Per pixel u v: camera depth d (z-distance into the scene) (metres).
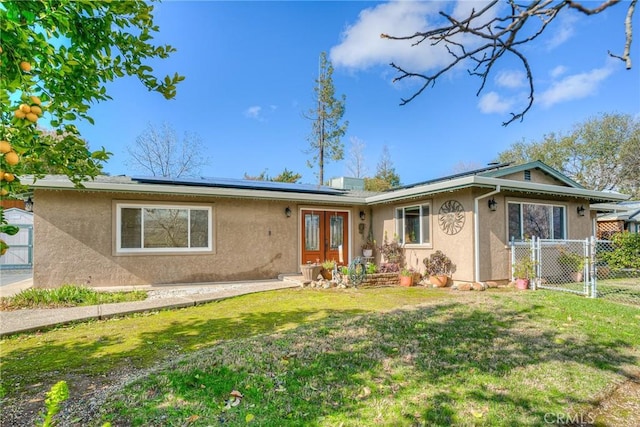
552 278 9.66
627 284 9.29
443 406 2.84
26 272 13.27
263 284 9.10
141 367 3.65
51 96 2.23
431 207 9.84
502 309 6.00
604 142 23.58
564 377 3.44
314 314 5.92
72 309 6.13
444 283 8.96
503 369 3.58
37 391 3.09
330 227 11.62
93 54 2.25
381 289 8.68
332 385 3.17
